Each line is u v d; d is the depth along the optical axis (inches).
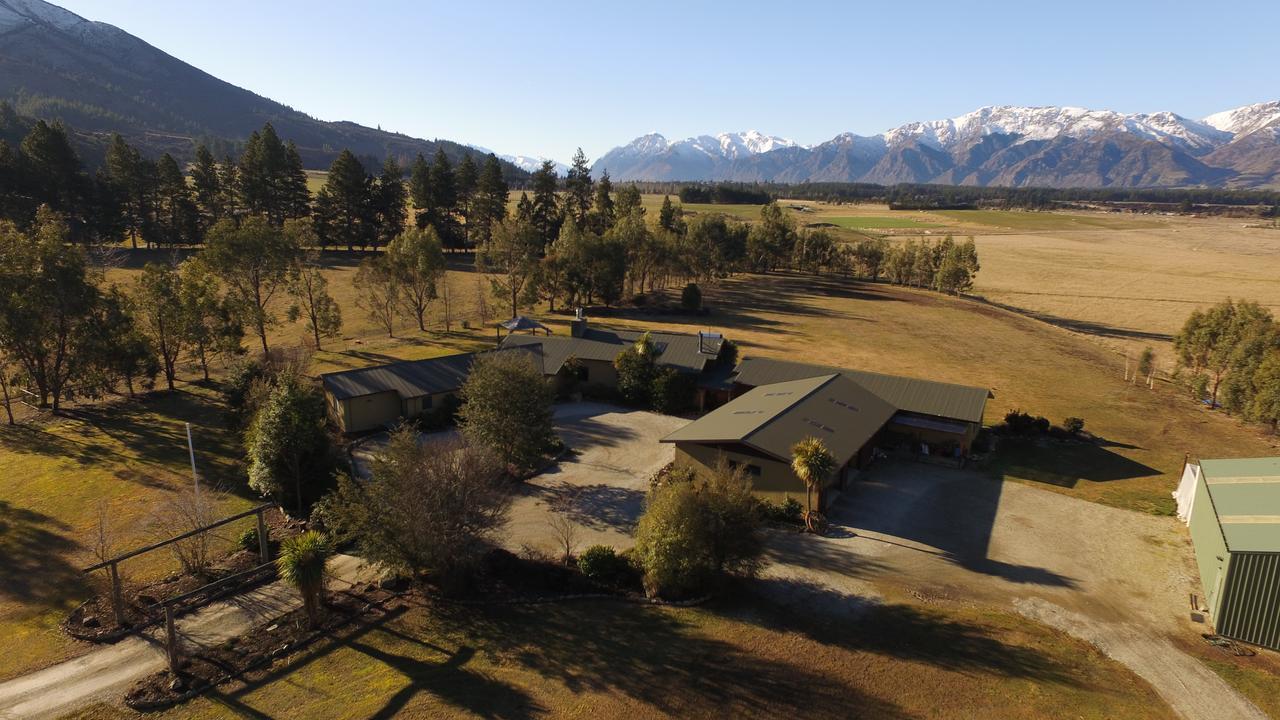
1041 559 1147.3
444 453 1055.0
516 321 2442.2
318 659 861.2
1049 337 3088.1
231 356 2058.3
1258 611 901.8
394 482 991.0
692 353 2055.9
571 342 2146.9
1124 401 2105.1
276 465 1252.5
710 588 1019.3
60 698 781.9
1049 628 948.0
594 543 1168.8
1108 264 5669.3
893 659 858.8
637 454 1587.1
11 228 1697.8
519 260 3174.2
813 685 802.2
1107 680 831.1
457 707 764.0
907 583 1064.8
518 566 1074.7
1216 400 2085.4
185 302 1919.3
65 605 961.5
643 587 1024.9
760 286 4480.8
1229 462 1245.7
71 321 1696.6
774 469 1311.5
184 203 4033.0
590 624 934.4
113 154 3897.6
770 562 1122.7
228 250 2198.6
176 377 2070.6
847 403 1595.7
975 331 3176.7
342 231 4431.6
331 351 2385.6
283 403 1277.1
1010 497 1396.4
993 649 887.7
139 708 767.7
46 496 1274.6
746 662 846.5
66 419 1670.8
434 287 2881.4
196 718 752.3
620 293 3489.2
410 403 1736.0
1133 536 1230.9
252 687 805.2
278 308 3080.7
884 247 5236.2
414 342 2571.4
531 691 792.3
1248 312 2124.8
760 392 1744.6
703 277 4375.0
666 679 813.2
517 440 1364.4
